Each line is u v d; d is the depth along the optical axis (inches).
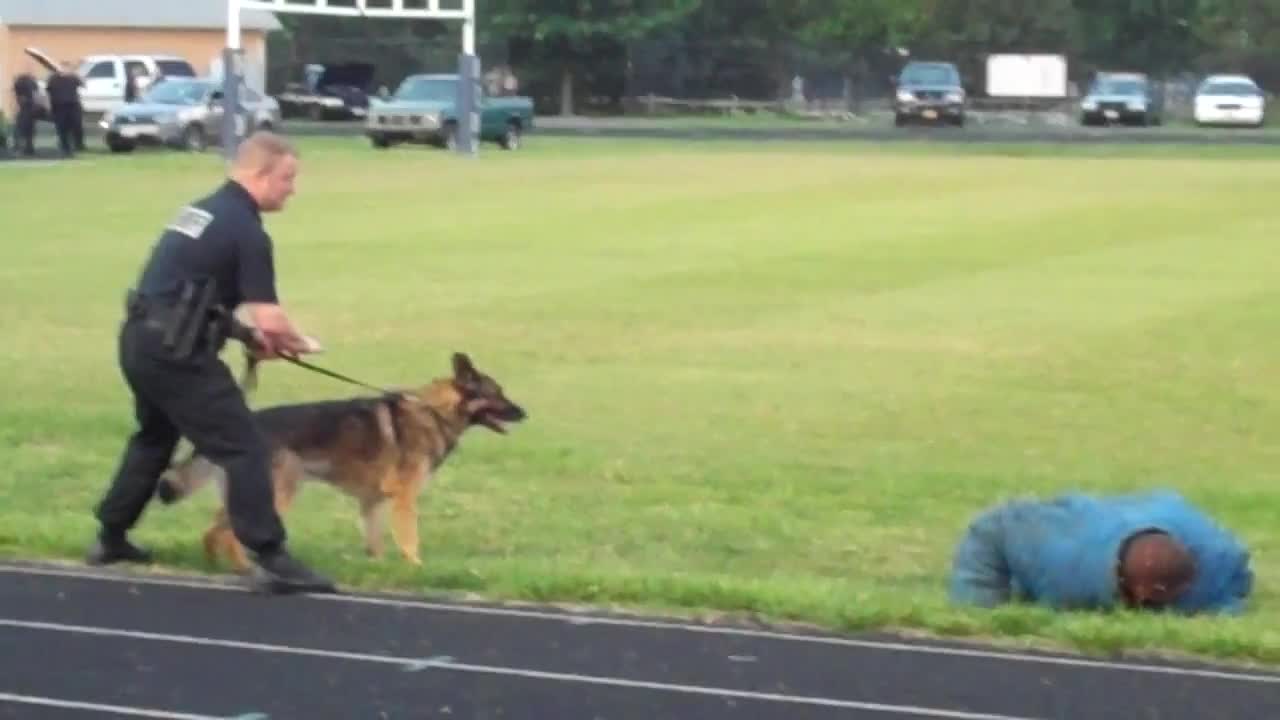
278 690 319.3
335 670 331.3
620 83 3297.2
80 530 430.9
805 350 784.9
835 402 678.5
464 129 2060.8
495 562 423.5
